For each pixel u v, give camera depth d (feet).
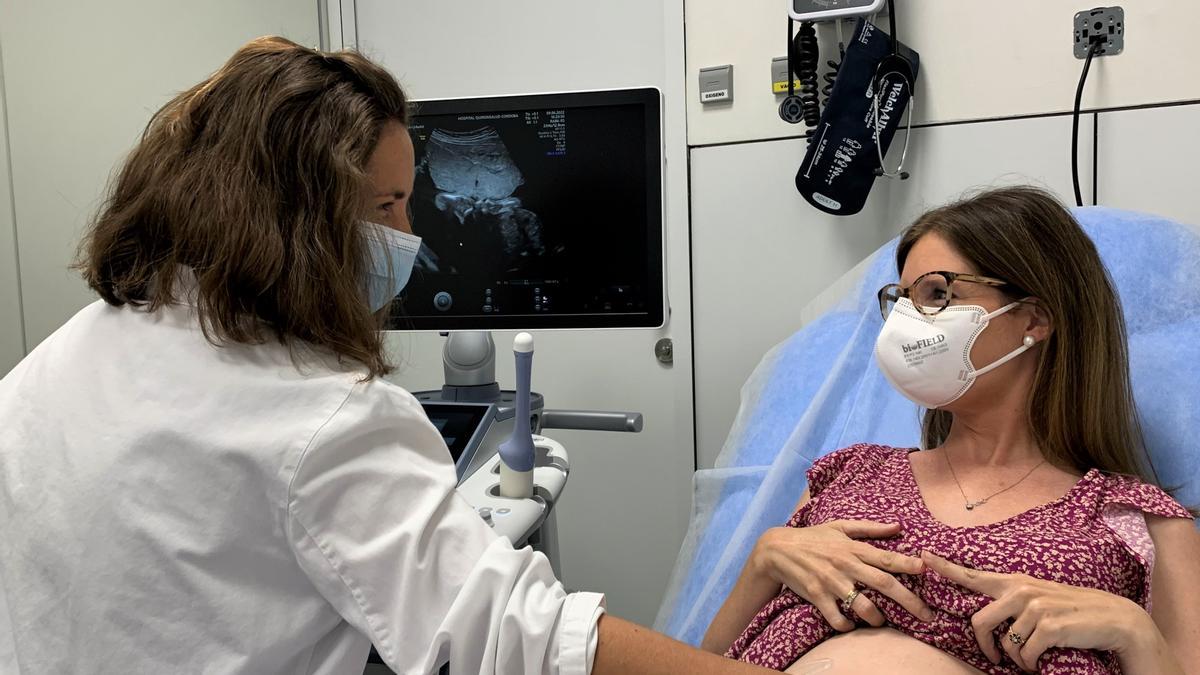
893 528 3.74
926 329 3.80
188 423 2.51
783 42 6.83
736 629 4.09
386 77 3.03
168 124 2.83
